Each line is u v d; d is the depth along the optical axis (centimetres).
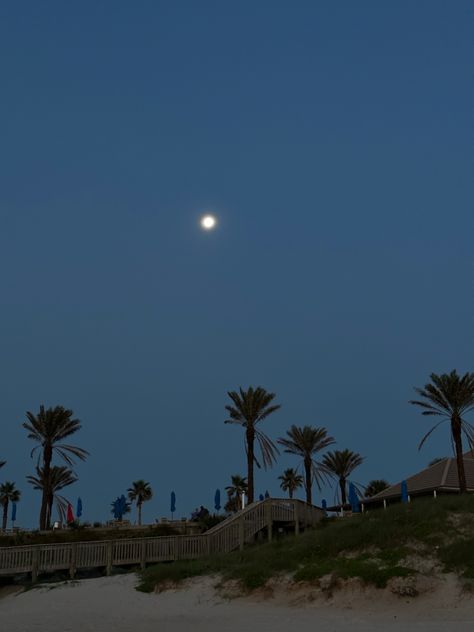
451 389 5191
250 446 5912
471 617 1891
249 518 3441
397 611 2014
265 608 2173
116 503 5475
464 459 5684
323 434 6831
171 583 2528
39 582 2800
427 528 2494
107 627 1933
